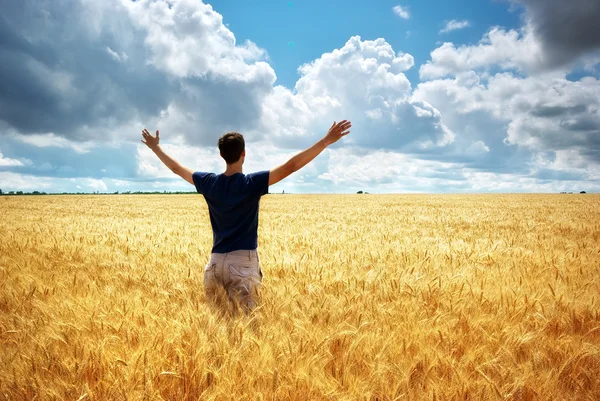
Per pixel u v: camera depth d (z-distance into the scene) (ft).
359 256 20.13
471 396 6.59
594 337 8.99
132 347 8.13
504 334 8.84
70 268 16.78
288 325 9.48
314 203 121.60
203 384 6.92
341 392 6.66
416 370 7.39
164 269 16.56
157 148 11.40
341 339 8.55
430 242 28.02
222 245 10.45
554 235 32.55
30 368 7.23
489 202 118.52
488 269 16.61
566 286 12.96
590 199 140.15
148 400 6.51
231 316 10.18
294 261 17.74
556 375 7.09
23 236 26.99
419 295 12.30
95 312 9.73
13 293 11.69
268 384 6.93
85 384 6.63
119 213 72.02
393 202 124.98
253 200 10.07
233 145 10.03
